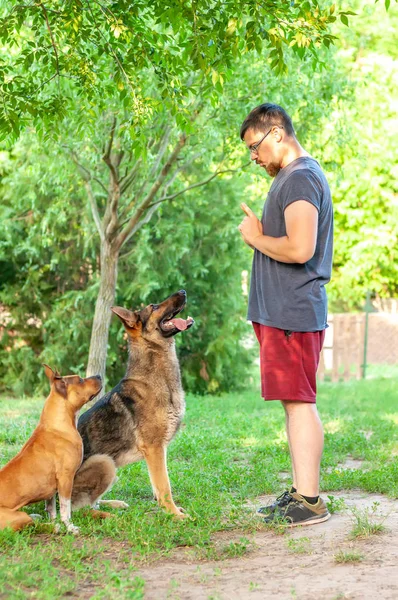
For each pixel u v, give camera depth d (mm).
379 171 24859
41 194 16156
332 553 4578
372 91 23141
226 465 8133
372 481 6750
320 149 13430
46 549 4750
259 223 5340
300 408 5250
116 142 11531
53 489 5375
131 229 11992
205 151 11695
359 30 24406
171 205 16281
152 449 5898
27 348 16938
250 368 18234
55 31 7688
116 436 5855
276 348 5172
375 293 28281
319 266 5223
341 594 3836
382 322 25078
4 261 17188
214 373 17266
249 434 10594
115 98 9914
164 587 4125
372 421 11664
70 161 12062
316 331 5199
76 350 16656
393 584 3965
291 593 3898
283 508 5332
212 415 12781
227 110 11203
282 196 5176
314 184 5113
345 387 18188
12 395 17172
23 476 5246
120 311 5918
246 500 6406
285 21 6445
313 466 5262
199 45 6480
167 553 4723
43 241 15523
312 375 5207
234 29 6328
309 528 5172
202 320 17094
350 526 5141
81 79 7992
